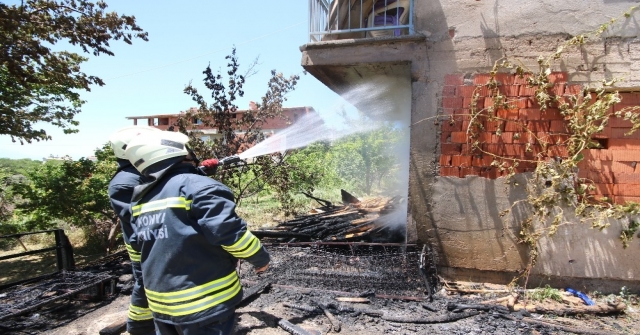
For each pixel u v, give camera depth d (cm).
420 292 436
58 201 919
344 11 558
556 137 434
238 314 393
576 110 421
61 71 733
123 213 274
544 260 446
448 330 367
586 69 428
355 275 452
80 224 996
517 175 446
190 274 217
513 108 444
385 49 475
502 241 453
